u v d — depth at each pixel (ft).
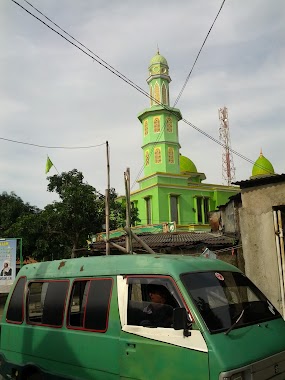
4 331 20.72
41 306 18.83
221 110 139.03
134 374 13.88
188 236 49.57
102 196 75.66
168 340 13.21
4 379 20.22
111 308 15.37
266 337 13.69
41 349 17.92
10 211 102.78
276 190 28.78
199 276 14.49
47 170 67.10
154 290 14.43
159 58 119.03
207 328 12.67
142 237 53.67
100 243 53.57
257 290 16.05
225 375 11.67
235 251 37.60
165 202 108.58
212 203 117.70
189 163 130.62
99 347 15.28
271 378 13.02
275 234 28.37
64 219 70.18
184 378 12.52
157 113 116.67
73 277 17.67
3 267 57.31
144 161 119.03
